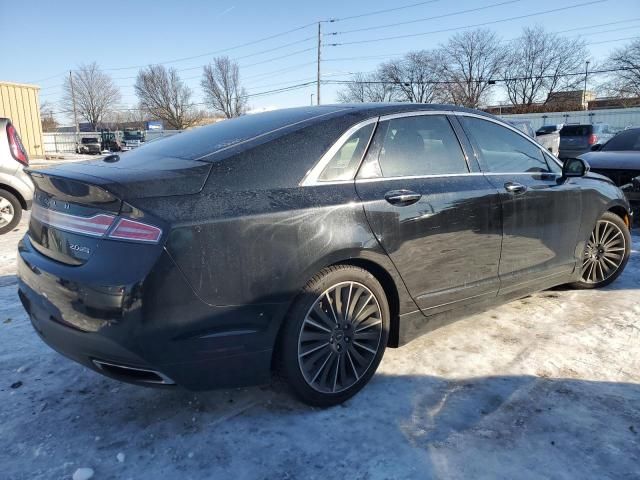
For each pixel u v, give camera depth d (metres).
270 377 2.65
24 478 2.32
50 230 2.62
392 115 3.21
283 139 2.78
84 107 90.25
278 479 2.32
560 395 2.99
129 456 2.46
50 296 2.49
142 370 2.37
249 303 2.48
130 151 3.22
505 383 3.12
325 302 2.76
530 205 3.76
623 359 3.43
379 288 2.96
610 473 2.36
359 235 2.78
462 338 3.74
